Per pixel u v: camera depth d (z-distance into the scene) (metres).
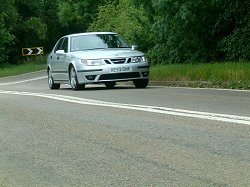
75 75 17.66
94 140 7.79
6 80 36.66
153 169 5.92
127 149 7.02
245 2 25.56
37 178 5.95
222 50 26.56
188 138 7.43
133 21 37.22
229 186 5.13
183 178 5.49
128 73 17.23
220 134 7.54
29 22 66.31
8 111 12.02
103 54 17.33
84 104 12.55
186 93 14.49
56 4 74.50
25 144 7.89
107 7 50.47
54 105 12.75
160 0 26.08
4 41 59.38
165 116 9.62
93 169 6.12
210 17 27.05
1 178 6.06
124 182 5.50
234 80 16.78
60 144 7.69
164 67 22.39
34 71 48.62
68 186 5.53
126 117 9.81
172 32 28.20
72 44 18.58
